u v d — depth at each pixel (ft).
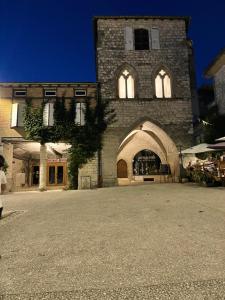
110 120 66.95
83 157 64.03
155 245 13.78
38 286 9.65
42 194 51.03
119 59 70.69
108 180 64.03
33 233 17.56
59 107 65.51
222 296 8.43
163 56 71.77
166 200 30.19
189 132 68.08
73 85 67.31
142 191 43.47
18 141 63.93
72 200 35.86
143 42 73.56
